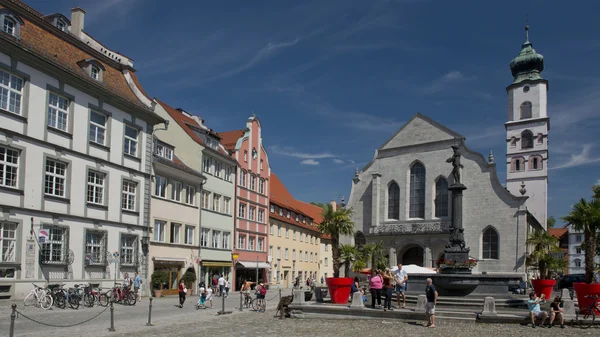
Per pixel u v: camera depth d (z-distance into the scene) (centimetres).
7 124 2730
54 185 3052
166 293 4112
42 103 2961
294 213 7619
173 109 5366
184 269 4450
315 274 8319
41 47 3009
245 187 5850
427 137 6359
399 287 2550
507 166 8938
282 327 2109
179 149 4834
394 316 2325
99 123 3481
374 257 5784
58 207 3052
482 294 2934
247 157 5956
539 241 5491
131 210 3722
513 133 8931
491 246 5825
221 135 6197
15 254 2758
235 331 1977
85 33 3847
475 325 2158
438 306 2762
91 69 3394
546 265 5438
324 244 8794
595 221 3872
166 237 4191
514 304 2789
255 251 6056
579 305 2289
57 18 3359
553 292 4953
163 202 4166
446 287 2981
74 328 1966
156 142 4200
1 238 2691
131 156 3756
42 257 2916
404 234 6203
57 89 3077
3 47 2689
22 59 2822
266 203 6444
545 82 8850
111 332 1888
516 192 8788
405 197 6375
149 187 3941
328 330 2012
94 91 3359
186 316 2575
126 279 3344
